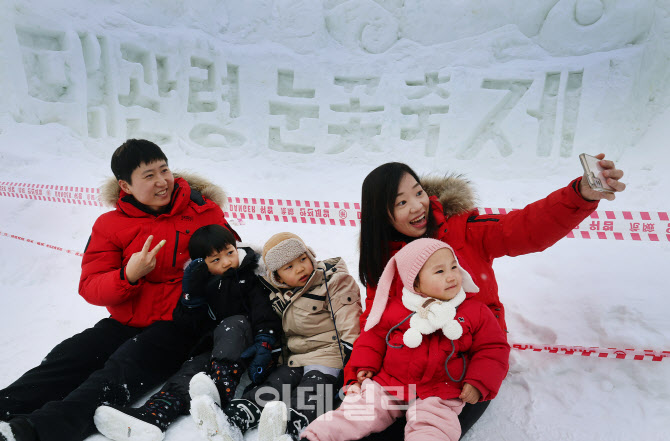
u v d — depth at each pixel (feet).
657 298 9.12
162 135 25.25
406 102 24.80
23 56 22.79
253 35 27.35
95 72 24.17
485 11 24.89
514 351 8.68
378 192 7.74
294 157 25.00
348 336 7.91
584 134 21.33
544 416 7.32
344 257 13.66
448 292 6.81
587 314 9.18
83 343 8.38
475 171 22.41
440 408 6.42
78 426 6.94
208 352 8.46
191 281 8.43
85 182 20.25
